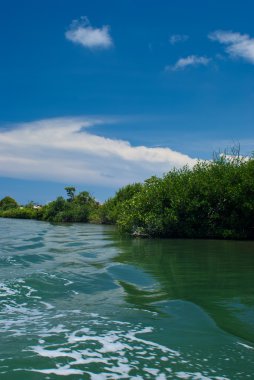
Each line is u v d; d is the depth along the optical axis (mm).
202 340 6266
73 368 5293
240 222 28000
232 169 29344
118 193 59250
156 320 7324
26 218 99312
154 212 29312
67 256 16438
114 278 11461
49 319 7445
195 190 28672
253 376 5055
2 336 6516
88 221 72250
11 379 4945
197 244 23141
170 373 5137
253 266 13961
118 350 5891
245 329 6797
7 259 15039
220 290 9906
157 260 15438
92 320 7348
